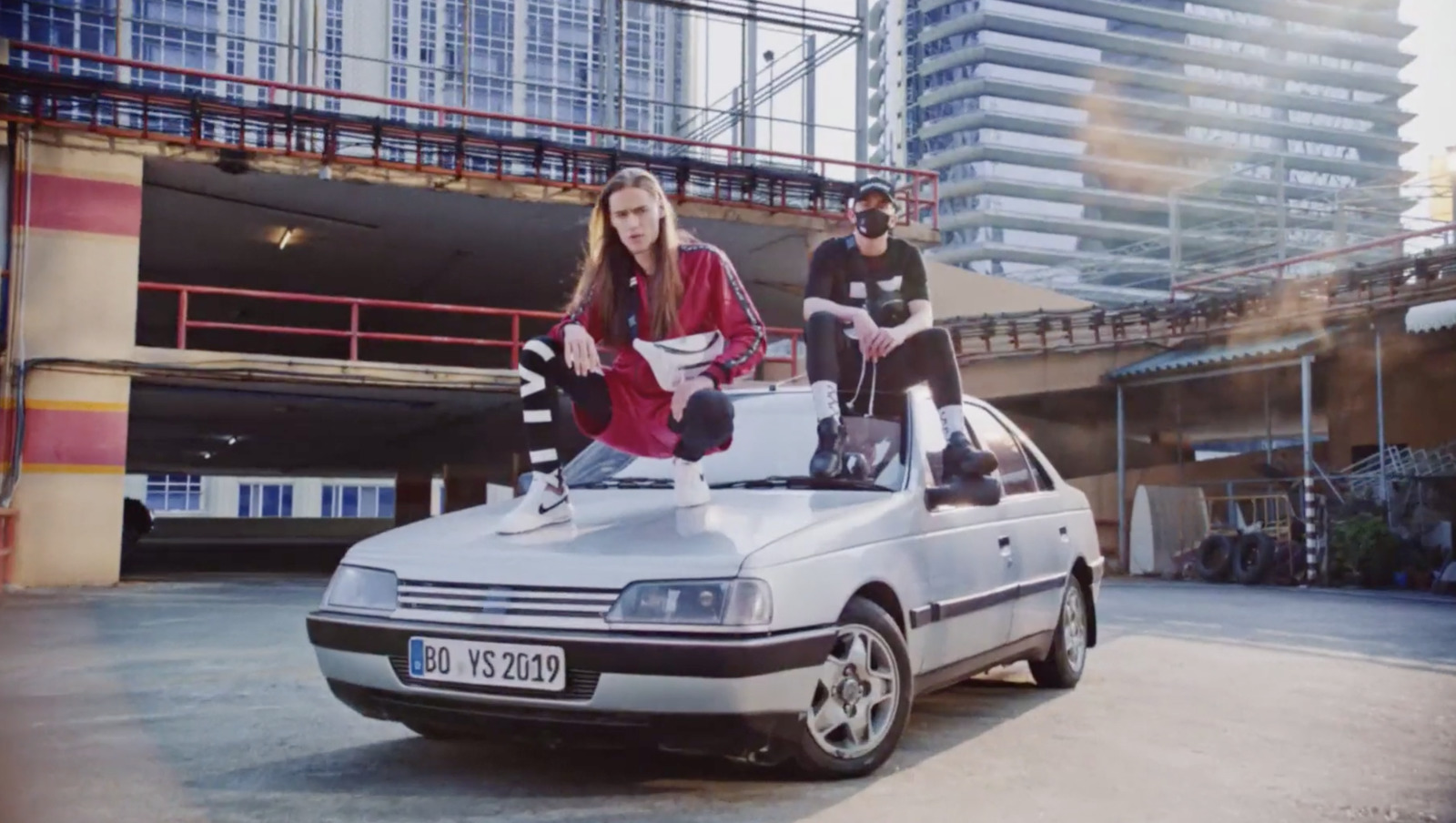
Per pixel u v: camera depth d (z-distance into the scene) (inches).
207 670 244.1
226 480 2209.6
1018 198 4547.2
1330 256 751.1
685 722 127.5
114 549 517.0
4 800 135.7
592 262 146.9
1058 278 4227.4
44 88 513.3
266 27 1055.0
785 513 147.3
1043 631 203.6
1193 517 730.2
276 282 877.2
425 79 1134.4
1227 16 4874.5
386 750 162.9
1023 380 786.2
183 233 716.0
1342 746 171.6
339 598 146.9
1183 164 4766.2
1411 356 753.6
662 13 1154.7
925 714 194.9
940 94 4667.8
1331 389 816.9
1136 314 765.9
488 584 135.8
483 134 611.5
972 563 173.9
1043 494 213.5
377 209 661.9
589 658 127.6
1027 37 4626.0
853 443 174.6
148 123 551.8
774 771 149.3
